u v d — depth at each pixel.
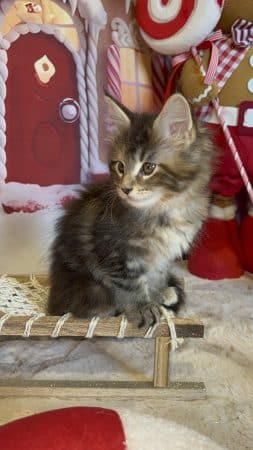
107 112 0.90
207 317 0.84
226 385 0.71
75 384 0.69
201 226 0.79
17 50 0.84
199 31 0.81
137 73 0.92
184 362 0.75
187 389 0.69
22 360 0.75
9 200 0.89
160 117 0.66
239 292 0.91
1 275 0.84
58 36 0.86
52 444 0.50
